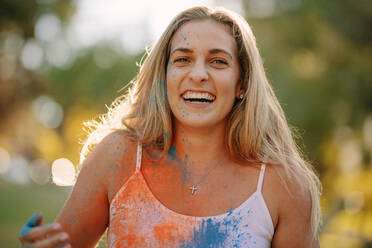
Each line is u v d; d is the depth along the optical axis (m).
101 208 2.40
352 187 15.78
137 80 2.68
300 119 12.99
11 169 31.98
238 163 2.46
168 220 2.28
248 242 2.26
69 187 2.99
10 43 15.48
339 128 14.15
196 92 2.41
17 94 17.70
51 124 22.34
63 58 17.30
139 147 2.45
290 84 13.12
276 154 2.48
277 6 13.91
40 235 2.00
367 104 13.63
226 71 2.45
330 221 15.48
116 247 2.28
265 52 13.37
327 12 13.36
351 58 13.98
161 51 2.56
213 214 2.32
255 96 2.54
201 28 2.45
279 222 2.41
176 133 2.50
